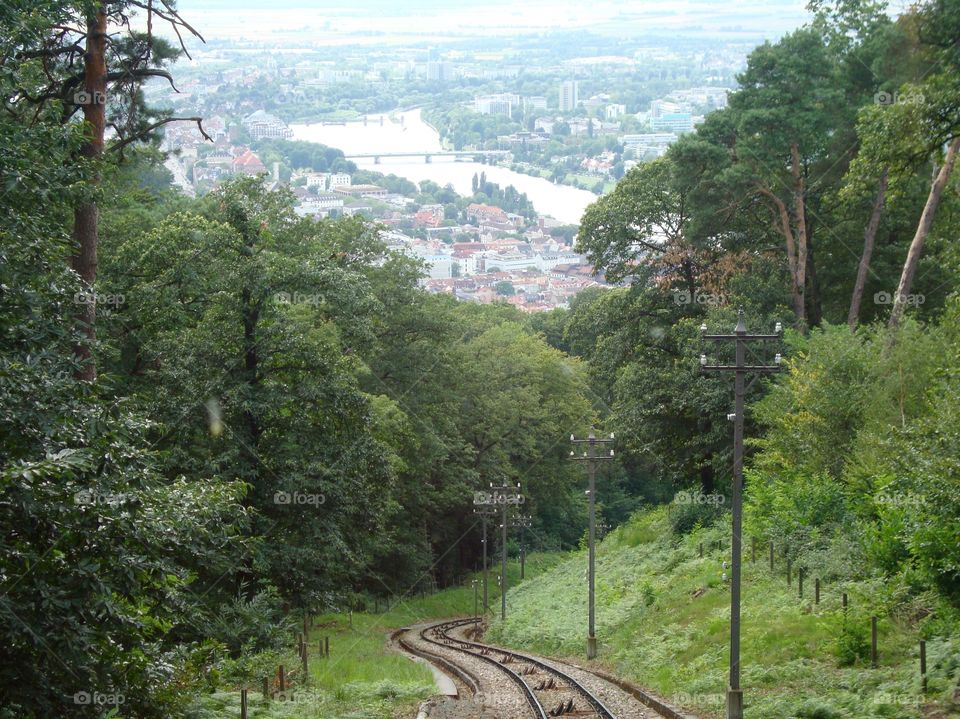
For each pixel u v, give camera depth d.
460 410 74.00
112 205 38.84
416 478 64.25
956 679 19.09
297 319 33.19
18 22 20.77
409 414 62.41
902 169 28.03
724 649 26.88
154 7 26.45
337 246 47.41
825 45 48.59
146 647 16.38
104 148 27.56
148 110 29.27
